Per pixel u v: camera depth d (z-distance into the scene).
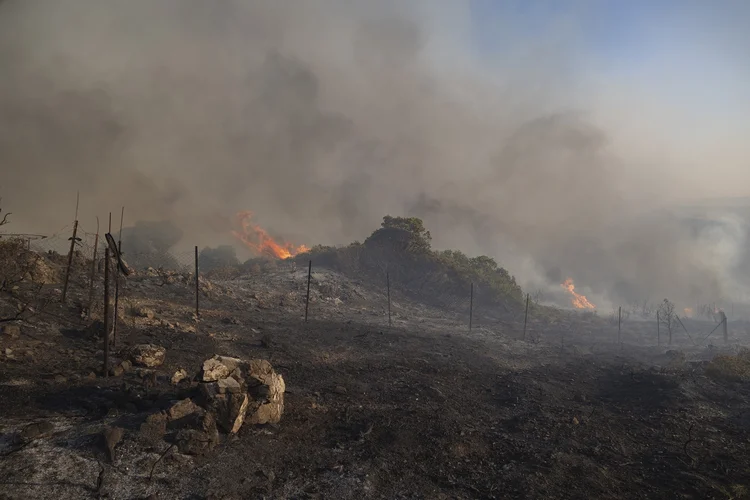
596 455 15.37
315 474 12.23
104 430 11.95
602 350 40.44
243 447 12.84
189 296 33.56
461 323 44.56
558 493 12.47
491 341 37.34
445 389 21.75
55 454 11.04
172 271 38.94
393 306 48.31
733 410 21.17
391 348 29.47
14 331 18.42
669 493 12.87
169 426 12.65
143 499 10.12
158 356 18.41
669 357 37.44
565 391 23.86
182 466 11.50
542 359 32.84
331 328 32.69
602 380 27.17
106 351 16.28
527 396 21.88
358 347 28.55
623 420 19.47
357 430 15.31
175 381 15.89
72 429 12.16
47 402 13.76
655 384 24.50
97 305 24.50
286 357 23.92
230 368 14.42
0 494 9.49
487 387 23.59
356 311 42.56
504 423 18.14
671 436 17.55
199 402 13.48
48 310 22.06
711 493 12.85
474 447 15.20
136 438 11.95
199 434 12.25
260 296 39.59
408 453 14.12
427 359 27.83
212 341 23.80
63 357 17.72
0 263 23.95
